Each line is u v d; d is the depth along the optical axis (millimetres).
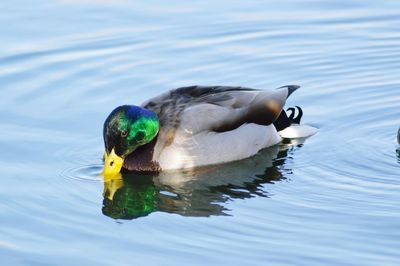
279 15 20938
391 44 19844
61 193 14617
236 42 19906
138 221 13734
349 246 12711
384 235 13008
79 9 20984
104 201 14430
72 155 15828
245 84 18422
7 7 20984
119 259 12539
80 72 18656
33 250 12852
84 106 17469
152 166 15367
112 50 19484
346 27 20484
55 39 19797
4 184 14797
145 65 18984
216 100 15766
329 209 13883
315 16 20906
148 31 20203
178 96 15969
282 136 16500
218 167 15578
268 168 15469
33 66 18781
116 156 15312
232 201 14336
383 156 15648
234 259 12430
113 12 20891
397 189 14461
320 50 19688
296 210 13891
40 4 21172
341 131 16656
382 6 21250
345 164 15445
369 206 13922
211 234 13211
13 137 16281
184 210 14070
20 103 17500
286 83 18531
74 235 13305
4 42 19609
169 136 15336
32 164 15461
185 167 15430
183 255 12594
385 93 18047
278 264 12273
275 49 19703
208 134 15414
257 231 13234
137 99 17734
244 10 21125
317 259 12359
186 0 21422
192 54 19438
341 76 18797
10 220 13727
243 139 15750
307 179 14984
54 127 16688
